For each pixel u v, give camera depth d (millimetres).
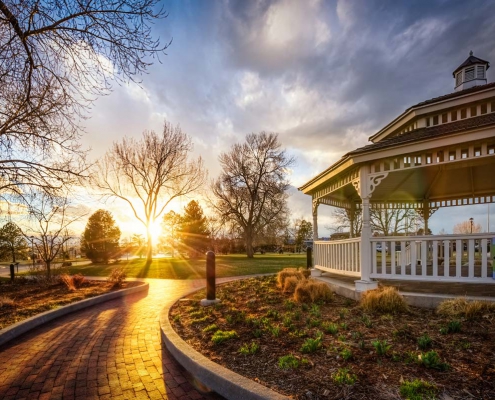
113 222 28156
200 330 4422
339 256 7152
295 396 2359
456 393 2270
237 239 34875
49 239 11234
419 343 3199
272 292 7227
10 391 2859
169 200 25500
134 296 8438
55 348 4094
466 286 6082
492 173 8305
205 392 2801
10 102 6051
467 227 26219
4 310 6066
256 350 3402
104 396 2738
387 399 2244
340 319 4430
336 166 6926
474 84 8945
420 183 9406
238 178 30922
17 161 6703
